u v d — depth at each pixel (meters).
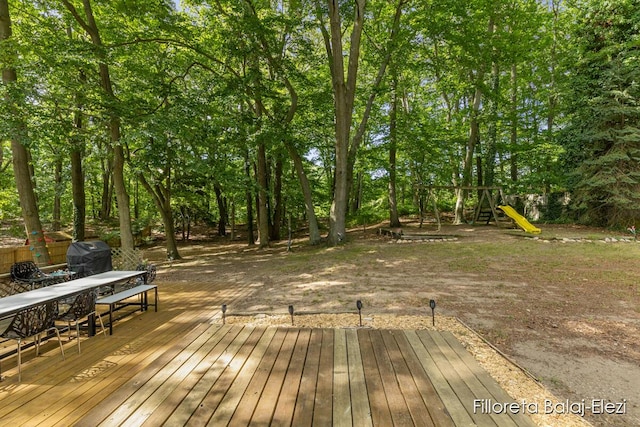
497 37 14.07
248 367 2.87
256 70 11.65
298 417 2.13
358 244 12.40
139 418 2.14
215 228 25.58
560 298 5.32
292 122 14.20
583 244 10.27
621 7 13.32
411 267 7.93
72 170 12.67
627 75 12.98
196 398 2.38
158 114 9.00
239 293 6.29
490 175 17.11
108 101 8.79
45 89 8.37
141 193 21.80
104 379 2.96
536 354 3.54
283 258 11.08
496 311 4.77
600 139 13.73
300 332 3.77
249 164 17.30
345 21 13.88
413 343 3.41
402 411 2.19
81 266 5.63
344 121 12.27
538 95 18.42
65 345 3.77
